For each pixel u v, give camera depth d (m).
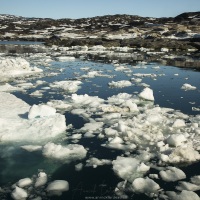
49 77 18.19
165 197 5.09
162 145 7.09
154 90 14.09
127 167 6.12
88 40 51.25
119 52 37.84
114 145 7.29
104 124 8.85
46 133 7.83
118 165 6.20
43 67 23.12
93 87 14.81
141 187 5.39
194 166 6.25
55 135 7.82
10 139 7.48
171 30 58.25
